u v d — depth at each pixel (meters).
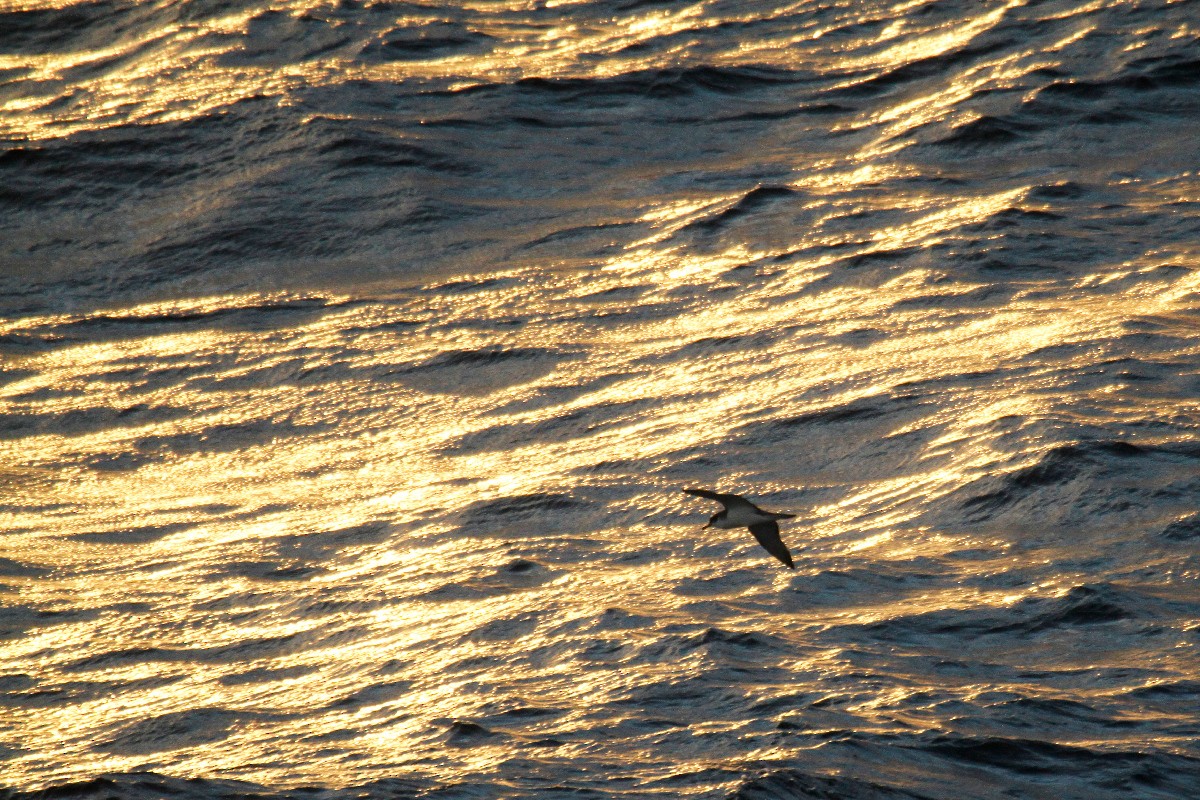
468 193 72.81
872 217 64.25
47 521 45.94
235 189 74.56
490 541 38.25
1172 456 36.75
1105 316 48.91
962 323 51.44
